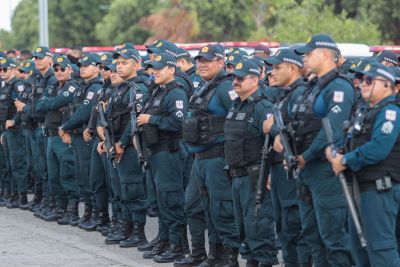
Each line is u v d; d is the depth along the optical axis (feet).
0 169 74.59
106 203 60.75
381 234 36.37
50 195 66.54
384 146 35.50
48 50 66.28
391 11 168.45
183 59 58.70
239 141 43.09
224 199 46.03
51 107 62.49
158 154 50.14
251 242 43.62
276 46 83.15
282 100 40.75
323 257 39.68
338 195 38.06
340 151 37.01
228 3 182.91
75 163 61.77
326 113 37.99
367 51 74.23
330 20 156.76
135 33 220.84
